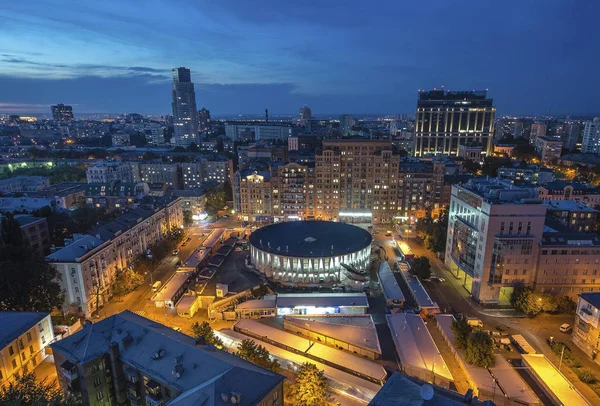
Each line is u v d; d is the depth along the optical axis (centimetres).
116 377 7944
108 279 14175
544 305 12306
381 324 12500
